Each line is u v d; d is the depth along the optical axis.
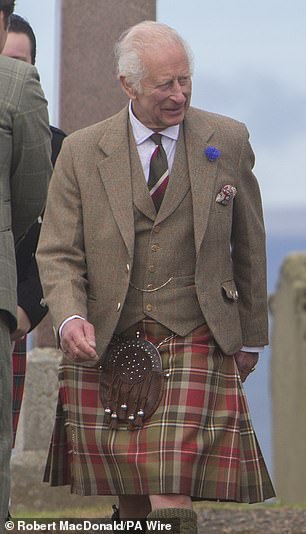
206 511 16.64
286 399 30.50
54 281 10.89
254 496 10.98
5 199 9.75
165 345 10.90
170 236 10.89
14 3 10.16
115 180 10.94
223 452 10.82
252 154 11.34
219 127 11.19
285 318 30.34
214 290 10.95
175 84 10.73
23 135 9.80
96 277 10.96
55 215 11.09
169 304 10.90
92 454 11.02
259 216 11.37
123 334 11.03
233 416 10.89
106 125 11.12
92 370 11.09
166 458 10.63
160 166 10.95
